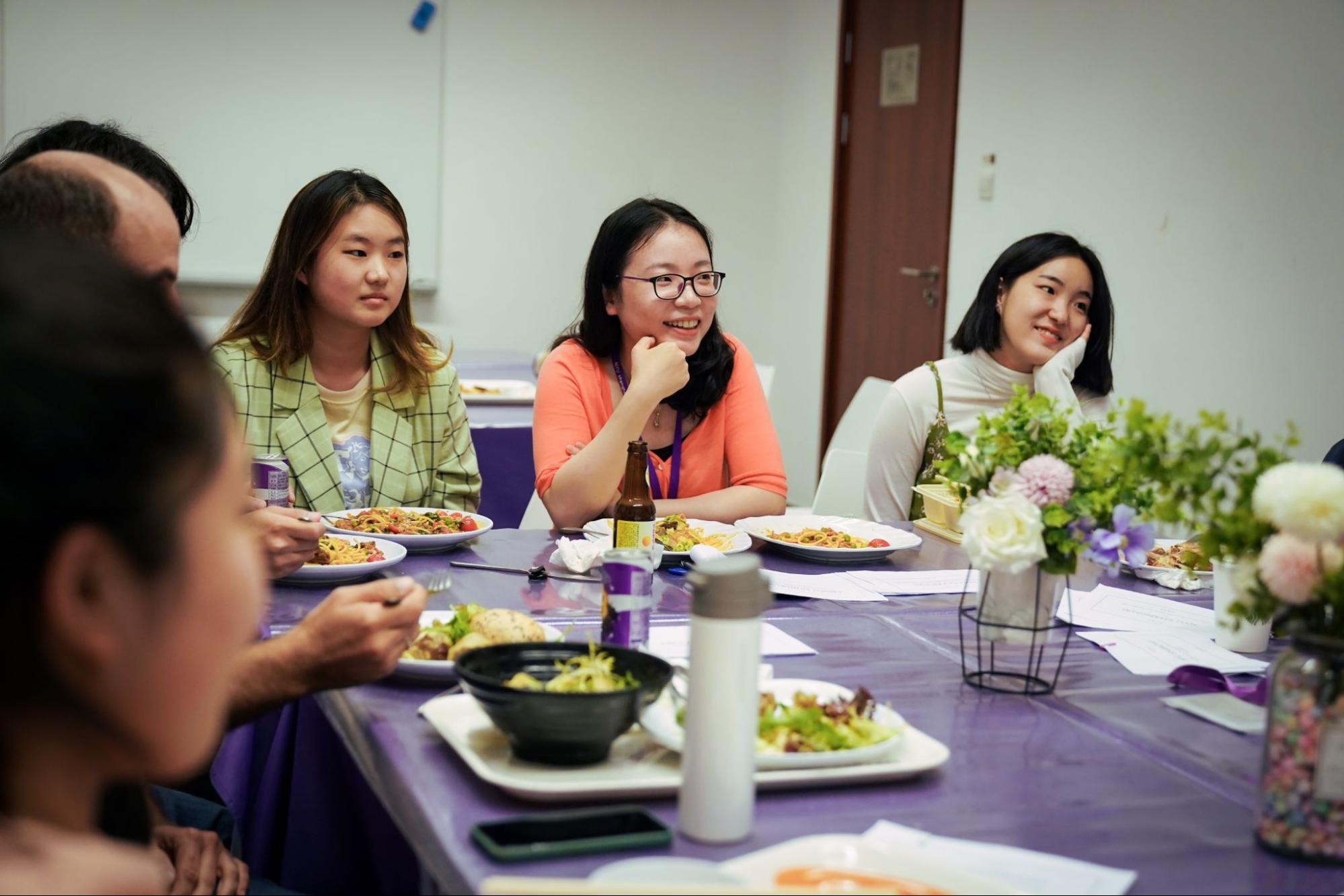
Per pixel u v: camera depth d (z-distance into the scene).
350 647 1.20
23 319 0.50
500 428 3.55
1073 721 1.34
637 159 6.84
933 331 5.73
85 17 5.80
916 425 2.80
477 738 1.17
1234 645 1.63
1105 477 1.37
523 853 0.93
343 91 6.22
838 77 6.38
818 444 6.67
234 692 1.21
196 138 6.04
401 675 1.36
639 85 6.78
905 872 0.92
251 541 0.61
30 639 0.51
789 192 6.96
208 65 6.00
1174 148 4.29
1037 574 1.43
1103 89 4.61
